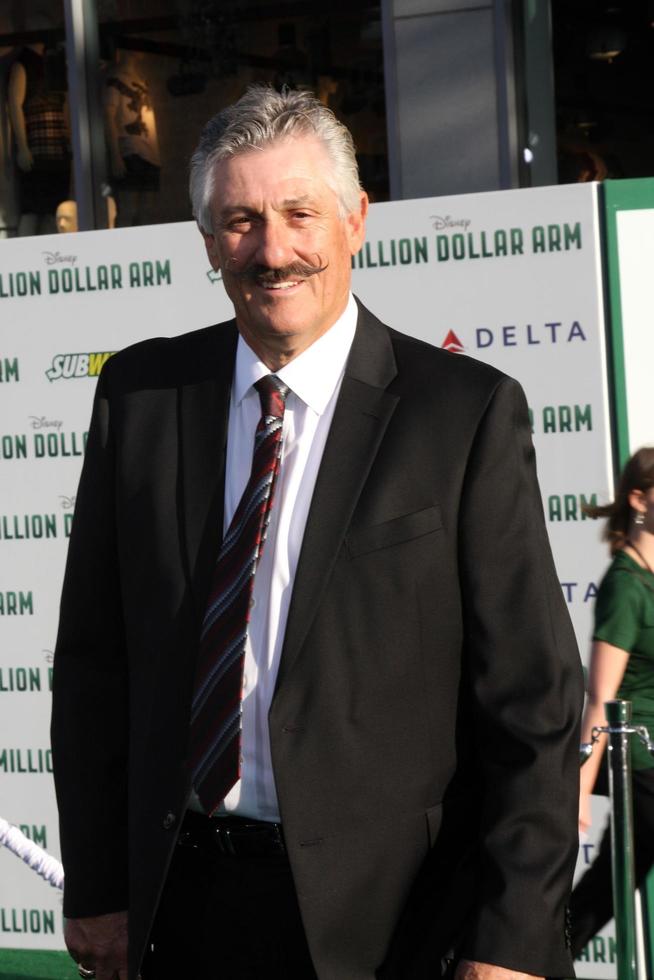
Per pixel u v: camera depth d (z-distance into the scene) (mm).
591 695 3645
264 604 1870
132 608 1953
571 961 1814
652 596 3627
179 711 1889
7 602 4312
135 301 4172
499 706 1814
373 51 6016
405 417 1876
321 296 1893
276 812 1859
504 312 3910
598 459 3867
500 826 1780
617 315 3846
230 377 1993
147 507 1951
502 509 1840
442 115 5941
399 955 1838
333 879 1799
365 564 1817
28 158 6598
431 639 1830
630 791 3215
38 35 6527
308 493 1894
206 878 1919
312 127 1891
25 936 4324
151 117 6383
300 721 1805
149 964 1973
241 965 1895
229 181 1868
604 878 3730
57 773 2072
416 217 3945
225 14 6203
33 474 4281
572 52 5918
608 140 5934
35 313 4238
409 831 1821
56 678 2084
